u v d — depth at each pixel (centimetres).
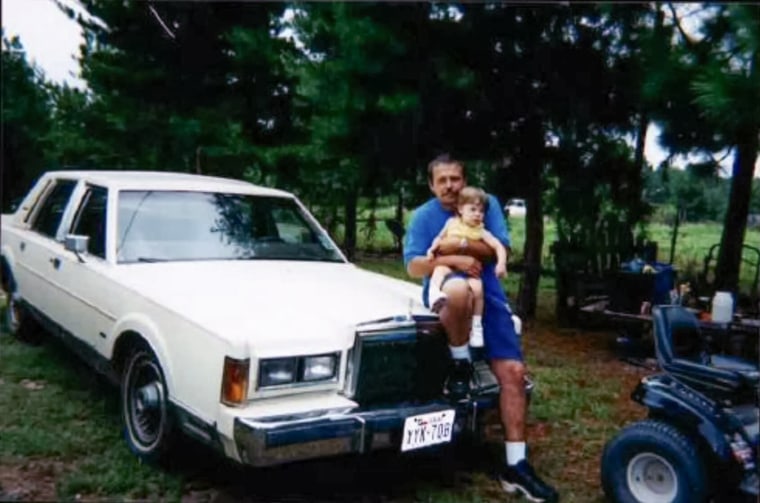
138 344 378
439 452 411
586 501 358
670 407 327
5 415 424
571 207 773
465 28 661
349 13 656
